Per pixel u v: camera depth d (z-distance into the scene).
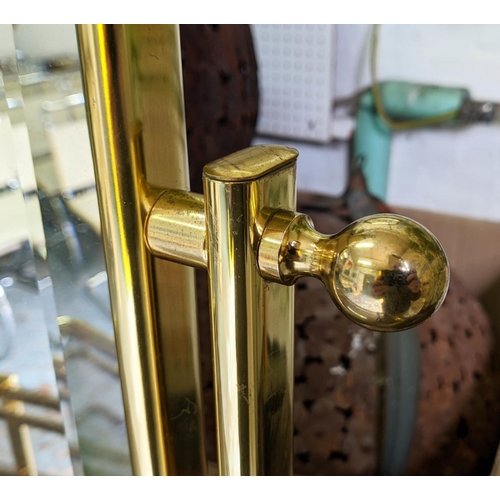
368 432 0.42
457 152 0.52
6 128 0.23
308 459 0.42
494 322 0.55
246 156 0.17
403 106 0.52
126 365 0.21
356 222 0.16
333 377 0.42
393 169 0.55
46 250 0.23
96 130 0.18
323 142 0.57
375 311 0.15
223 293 0.17
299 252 0.16
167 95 0.18
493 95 0.49
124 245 0.19
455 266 0.55
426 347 0.44
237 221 0.16
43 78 0.20
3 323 0.28
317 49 0.53
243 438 0.19
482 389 0.48
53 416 0.29
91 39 0.17
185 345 0.22
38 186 0.22
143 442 0.22
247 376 0.18
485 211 0.52
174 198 0.18
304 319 0.42
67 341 0.25
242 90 0.45
